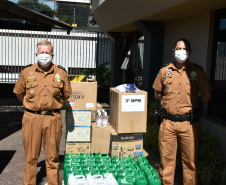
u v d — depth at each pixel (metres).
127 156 4.13
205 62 4.80
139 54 8.91
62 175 4.14
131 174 3.28
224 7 4.36
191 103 3.25
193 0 3.91
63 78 3.45
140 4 5.31
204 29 4.84
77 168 3.38
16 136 6.23
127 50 9.99
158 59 6.33
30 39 12.04
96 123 4.31
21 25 8.06
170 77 3.32
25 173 3.42
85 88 4.13
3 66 11.98
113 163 3.66
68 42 12.36
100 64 12.12
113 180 3.04
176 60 3.36
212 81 4.75
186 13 4.96
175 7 4.42
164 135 3.37
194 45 5.17
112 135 4.04
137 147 4.15
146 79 6.42
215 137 4.12
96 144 4.18
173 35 5.91
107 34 10.53
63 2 14.48
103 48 12.88
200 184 3.85
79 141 4.21
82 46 12.73
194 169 3.31
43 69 3.37
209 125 4.35
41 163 4.60
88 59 12.90
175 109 3.26
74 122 4.18
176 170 4.42
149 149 5.41
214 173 3.78
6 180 3.99
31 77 3.30
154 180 3.15
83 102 4.16
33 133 3.31
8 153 5.09
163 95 3.42
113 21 7.99
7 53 11.95
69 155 3.86
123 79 10.55
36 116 3.29
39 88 3.28
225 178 3.64
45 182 3.93
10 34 11.84
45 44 3.25
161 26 6.26
